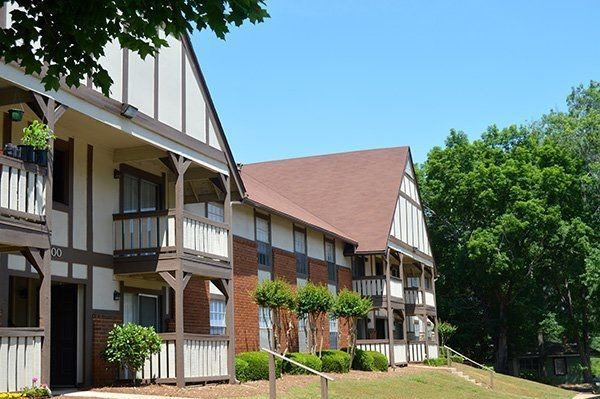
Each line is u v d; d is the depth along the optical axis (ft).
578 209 168.45
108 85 26.03
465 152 178.70
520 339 174.91
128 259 57.93
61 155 54.34
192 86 62.13
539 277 175.32
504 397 96.02
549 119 196.44
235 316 78.69
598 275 139.64
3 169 40.19
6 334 39.47
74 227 54.44
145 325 62.49
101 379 55.11
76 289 55.06
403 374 99.55
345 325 108.47
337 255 110.22
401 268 119.24
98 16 24.09
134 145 58.54
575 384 183.11
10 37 24.64
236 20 24.20
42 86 43.98
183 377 55.42
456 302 178.50
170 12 24.44
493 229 160.45
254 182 108.58
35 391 40.40
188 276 57.62
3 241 39.50
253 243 84.74
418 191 135.85
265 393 58.80
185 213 58.65
